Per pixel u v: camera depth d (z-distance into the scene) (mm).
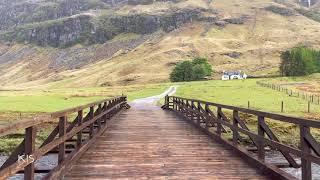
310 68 130000
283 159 17391
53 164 16391
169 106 41094
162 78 196000
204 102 17812
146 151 12461
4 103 51594
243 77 142500
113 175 9109
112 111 23828
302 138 7348
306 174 7273
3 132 5020
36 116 6559
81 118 11055
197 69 152625
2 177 5184
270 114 8898
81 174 9148
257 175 9227
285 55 134375
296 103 48562
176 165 10344
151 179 8797
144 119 24969
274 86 80875
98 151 12336
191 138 15680
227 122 13523
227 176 9125
